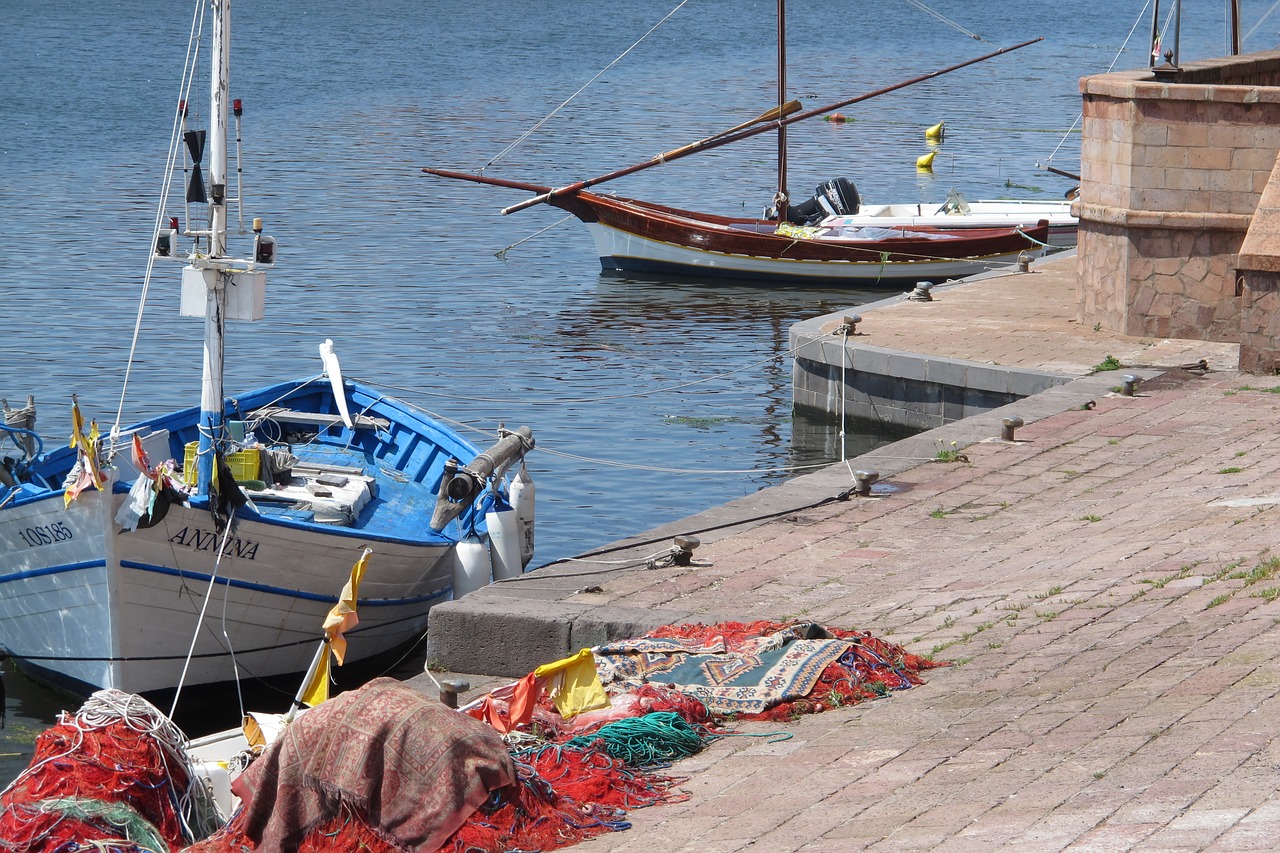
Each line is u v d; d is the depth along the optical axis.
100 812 11.08
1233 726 11.34
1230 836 9.38
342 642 15.13
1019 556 18.30
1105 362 30.52
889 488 21.89
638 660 14.58
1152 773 10.70
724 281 55.78
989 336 34.34
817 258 55.06
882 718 13.20
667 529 20.11
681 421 36.97
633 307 50.91
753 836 10.74
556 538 28.64
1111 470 22.45
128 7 182.75
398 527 24.56
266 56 132.88
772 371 42.22
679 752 12.97
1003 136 93.38
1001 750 11.79
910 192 73.44
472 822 11.00
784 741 13.05
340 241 59.22
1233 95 31.44
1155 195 32.66
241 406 28.41
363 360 42.19
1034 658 14.28
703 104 105.56
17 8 176.50
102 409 36.31
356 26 168.50
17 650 22.06
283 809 11.07
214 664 21.39
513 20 183.00
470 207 67.56
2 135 83.25
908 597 17.02
